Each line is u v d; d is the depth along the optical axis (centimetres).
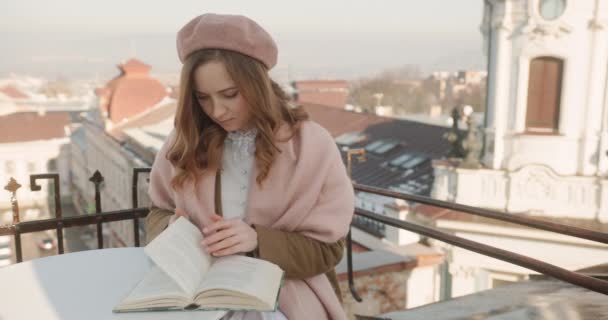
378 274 462
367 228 1412
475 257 1291
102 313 119
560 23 1273
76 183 5875
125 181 3441
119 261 153
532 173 1334
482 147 1452
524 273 1259
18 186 217
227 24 135
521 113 1357
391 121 2241
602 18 1252
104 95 4341
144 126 3953
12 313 119
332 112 2588
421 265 648
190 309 119
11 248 2002
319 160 149
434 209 1369
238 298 118
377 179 1697
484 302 257
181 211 159
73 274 143
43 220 220
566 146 1327
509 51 1353
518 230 1262
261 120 145
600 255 1203
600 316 210
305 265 143
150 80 4450
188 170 155
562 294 258
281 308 147
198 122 158
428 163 1705
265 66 143
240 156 159
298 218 146
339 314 154
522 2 1309
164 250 128
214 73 136
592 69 1274
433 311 248
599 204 1276
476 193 1407
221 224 137
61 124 6319
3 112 9250
